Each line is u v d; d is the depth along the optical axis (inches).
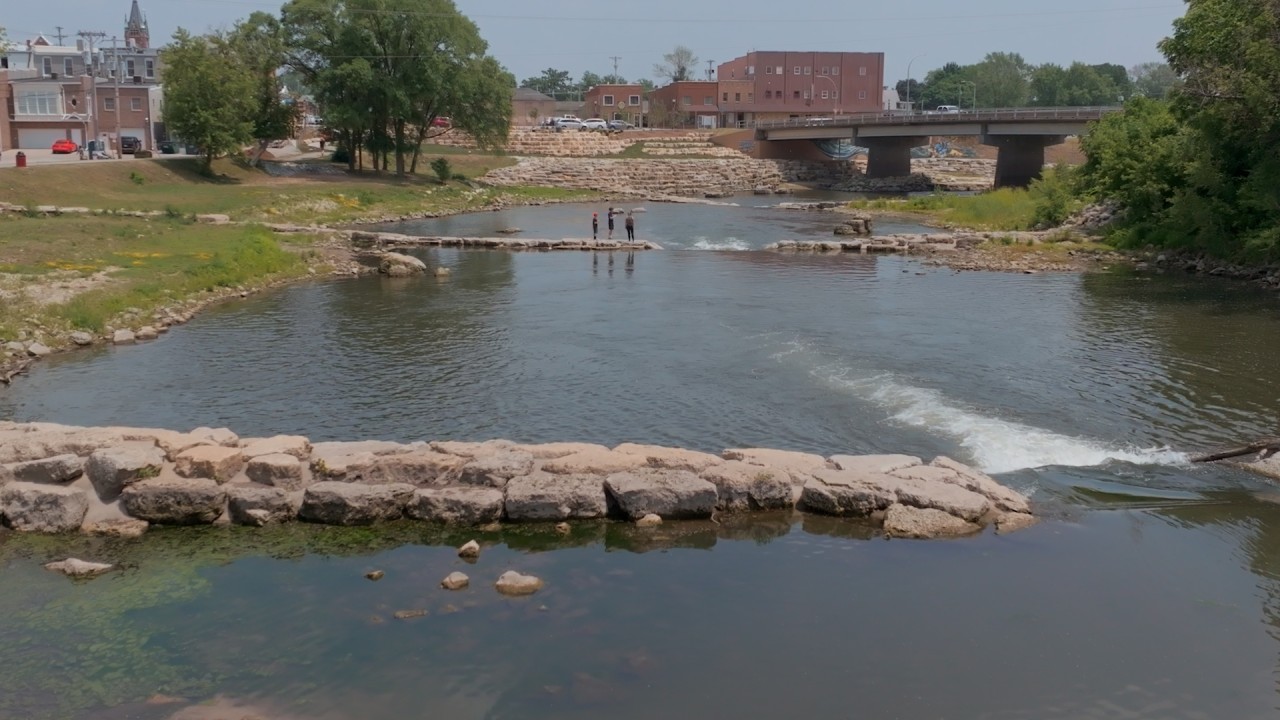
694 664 394.3
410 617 429.4
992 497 551.5
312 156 3991.1
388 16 3225.9
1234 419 749.9
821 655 401.7
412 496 535.8
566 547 502.3
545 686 378.3
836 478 553.9
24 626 425.1
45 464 538.6
